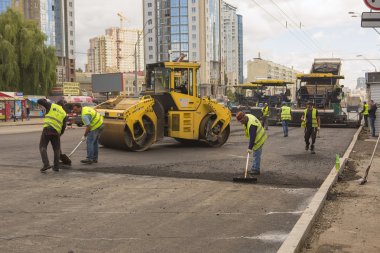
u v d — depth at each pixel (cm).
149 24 13450
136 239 591
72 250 544
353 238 612
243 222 685
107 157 1409
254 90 4238
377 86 2400
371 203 820
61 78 10612
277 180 1035
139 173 1115
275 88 3856
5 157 1406
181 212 739
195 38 12975
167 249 554
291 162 1328
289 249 528
